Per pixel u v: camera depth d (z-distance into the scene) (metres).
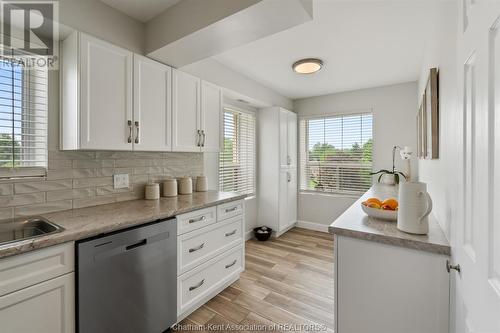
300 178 4.24
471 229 0.71
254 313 1.88
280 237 3.70
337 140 3.91
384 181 3.29
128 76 1.72
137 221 1.42
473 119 0.69
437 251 0.98
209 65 2.58
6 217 1.40
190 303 1.80
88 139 1.49
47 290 1.08
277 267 2.68
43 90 1.56
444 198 1.15
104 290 1.27
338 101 3.86
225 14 1.44
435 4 1.61
